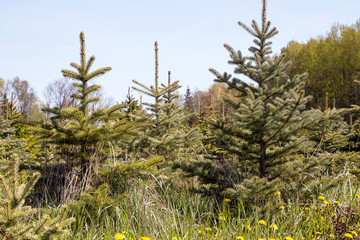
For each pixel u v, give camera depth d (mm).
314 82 25172
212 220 4215
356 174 4863
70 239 3219
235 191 3986
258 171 4699
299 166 4465
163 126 7254
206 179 4719
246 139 4598
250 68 4824
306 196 4289
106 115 4074
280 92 4906
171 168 5109
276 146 5121
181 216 4156
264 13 5078
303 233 3670
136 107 9688
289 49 29125
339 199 4301
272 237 3545
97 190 3508
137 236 3461
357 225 3646
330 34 28922
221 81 5090
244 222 3787
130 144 6031
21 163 3961
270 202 3980
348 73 24484
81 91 4164
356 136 8922
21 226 2293
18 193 2420
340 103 23984
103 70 4055
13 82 41250
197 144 6965
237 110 4488
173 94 7977
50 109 3904
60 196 3992
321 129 5852
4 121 6988
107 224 3619
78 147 4305
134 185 4305
